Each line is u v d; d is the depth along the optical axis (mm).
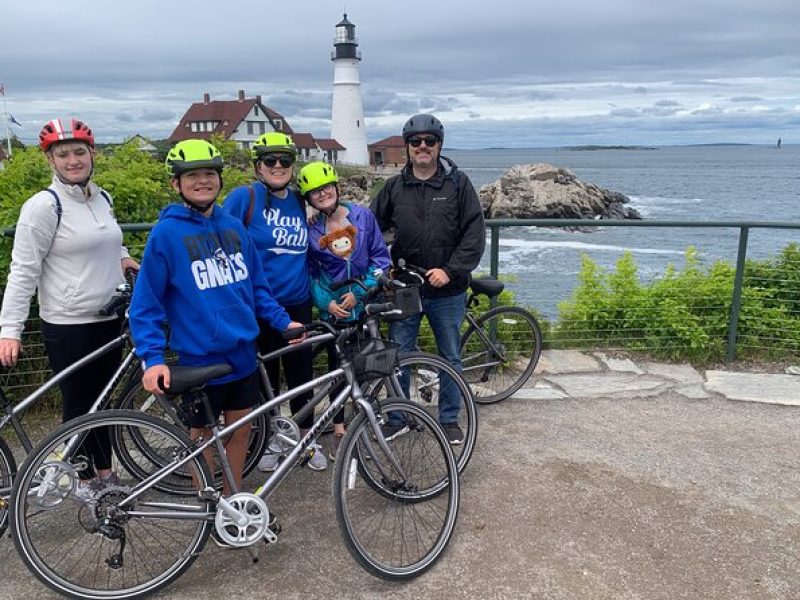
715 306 6086
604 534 3359
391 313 3178
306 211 3850
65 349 3260
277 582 3004
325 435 4383
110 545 3225
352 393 3080
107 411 2875
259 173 3646
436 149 3928
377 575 2941
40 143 3049
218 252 2934
